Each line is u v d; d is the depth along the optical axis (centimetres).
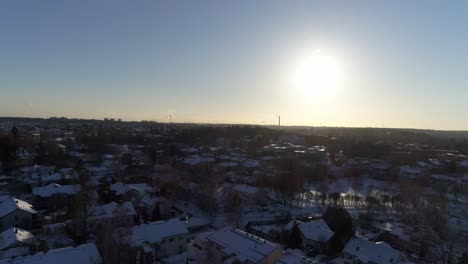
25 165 13400
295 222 7538
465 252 6869
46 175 11256
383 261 6006
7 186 10500
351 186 13788
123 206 7750
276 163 15912
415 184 12312
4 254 5550
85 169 12631
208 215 9300
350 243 6769
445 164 16912
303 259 5344
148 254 5694
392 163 17488
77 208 7388
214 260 5872
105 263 5491
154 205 8756
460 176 14950
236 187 11231
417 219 9006
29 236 6322
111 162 14488
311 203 11075
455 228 8500
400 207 10231
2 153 13112
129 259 5628
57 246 6372
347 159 18712
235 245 5888
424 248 7006
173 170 13350
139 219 8081
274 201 11162
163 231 6512
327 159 18338
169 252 6400
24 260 4862
